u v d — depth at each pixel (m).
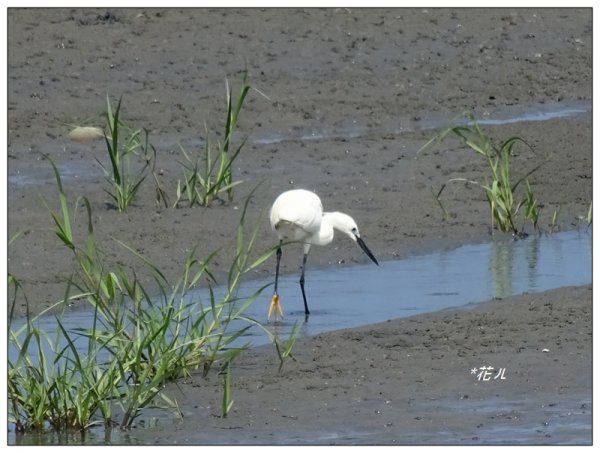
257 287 14.79
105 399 9.96
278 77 24.52
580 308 12.89
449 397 10.38
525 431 9.59
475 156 20.72
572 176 19.77
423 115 23.31
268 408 10.22
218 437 9.59
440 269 15.53
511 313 12.84
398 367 11.20
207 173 17.83
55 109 22.11
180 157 20.11
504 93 24.75
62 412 9.91
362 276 15.30
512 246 16.73
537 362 11.16
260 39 26.05
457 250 16.55
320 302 14.10
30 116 21.67
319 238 14.48
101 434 9.73
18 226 16.48
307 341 12.17
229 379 10.36
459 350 11.62
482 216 17.89
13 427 9.91
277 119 22.45
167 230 16.52
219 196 18.39
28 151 19.97
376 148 20.98
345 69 25.11
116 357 10.14
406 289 14.55
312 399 10.41
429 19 27.72
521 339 11.89
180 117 22.17
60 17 26.31
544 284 14.59
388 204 18.28
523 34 27.59
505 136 21.77
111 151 17.33
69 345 10.52
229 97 17.75
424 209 18.08
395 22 27.41
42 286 14.16
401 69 25.39
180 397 10.54
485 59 26.20
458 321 12.62
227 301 11.20
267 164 19.95
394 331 12.36
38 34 25.52
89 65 24.36
